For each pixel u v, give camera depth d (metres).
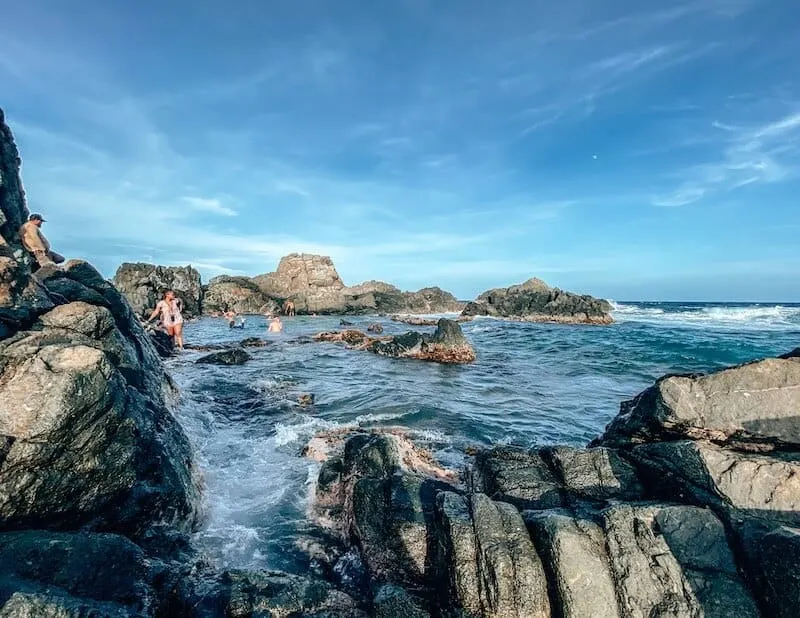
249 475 10.92
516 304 67.88
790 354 8.05
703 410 7.21
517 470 8.05
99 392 6.37
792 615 4.80
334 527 8.75
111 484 6.67
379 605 5.76
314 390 19.09
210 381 18.77
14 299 7.68
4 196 13.91
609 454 7.87
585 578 5.50
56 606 4.55
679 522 5.88
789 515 5.79
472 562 5.91
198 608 5.75
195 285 66.12
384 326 52.62
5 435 5.69
